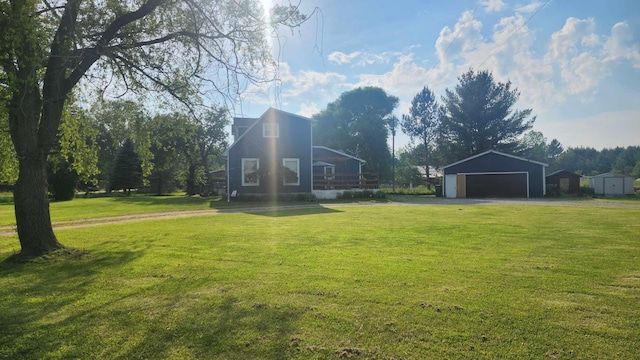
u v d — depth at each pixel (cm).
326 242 818
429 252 698
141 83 905
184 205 2138
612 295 443
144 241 858
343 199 2527
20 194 706
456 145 4466
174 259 658
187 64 870
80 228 1112
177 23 855
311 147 2548
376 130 5072
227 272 561
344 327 355
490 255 668
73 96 932
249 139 2478
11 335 346
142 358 302
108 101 945
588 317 375
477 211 1603
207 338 336
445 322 364
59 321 379
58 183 3219
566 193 3491
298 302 425
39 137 729
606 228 1027
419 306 407
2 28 574
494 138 4338
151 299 443
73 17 723
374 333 342
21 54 605
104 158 4584
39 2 667
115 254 714
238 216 1441
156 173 4825
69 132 998
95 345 325
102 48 742
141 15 792
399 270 561
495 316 378
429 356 300
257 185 2464
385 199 2564
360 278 519
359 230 1006
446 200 2588
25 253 697
